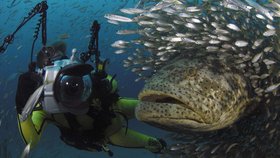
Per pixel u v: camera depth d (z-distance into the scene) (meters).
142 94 1.38
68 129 1.59
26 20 1.55
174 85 1.35
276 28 1.48
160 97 1.39
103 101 1.55
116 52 1.81
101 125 1.58
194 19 1.47
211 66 1.46
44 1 1.48
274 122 1.48
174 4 1.53
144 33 1.74
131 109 1.78
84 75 1.40
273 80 1.49
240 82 1.46
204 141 1.68
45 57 1.45
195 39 1.56
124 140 1.78
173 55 1.66
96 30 1.50
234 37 1.53
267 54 1.52
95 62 1.53
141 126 7.60
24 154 1.36
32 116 1.54
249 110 1.53
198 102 1.33
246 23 1.57
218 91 1.39
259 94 1.47
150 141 1.83
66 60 1.42
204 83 1.39
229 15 1.62
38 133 1.54
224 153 1.57
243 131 1.58
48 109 1.41
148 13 1.55
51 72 1.38
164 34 1.74
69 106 1.39
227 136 1.61
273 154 1.49
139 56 1.82
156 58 1.75
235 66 1.49
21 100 1.41
